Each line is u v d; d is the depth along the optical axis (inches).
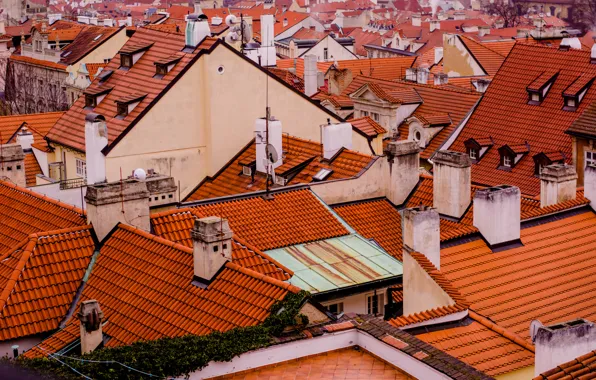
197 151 3230.8
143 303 1972.2
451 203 2482.8
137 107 3176.7
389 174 2751.0
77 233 2167.8
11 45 7618.1
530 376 1820.9
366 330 1609.3
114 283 2053.4
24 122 3882.9
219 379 1534.2
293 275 2180.1
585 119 3484.3
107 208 2174.0
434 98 4237.2
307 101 3385.8
